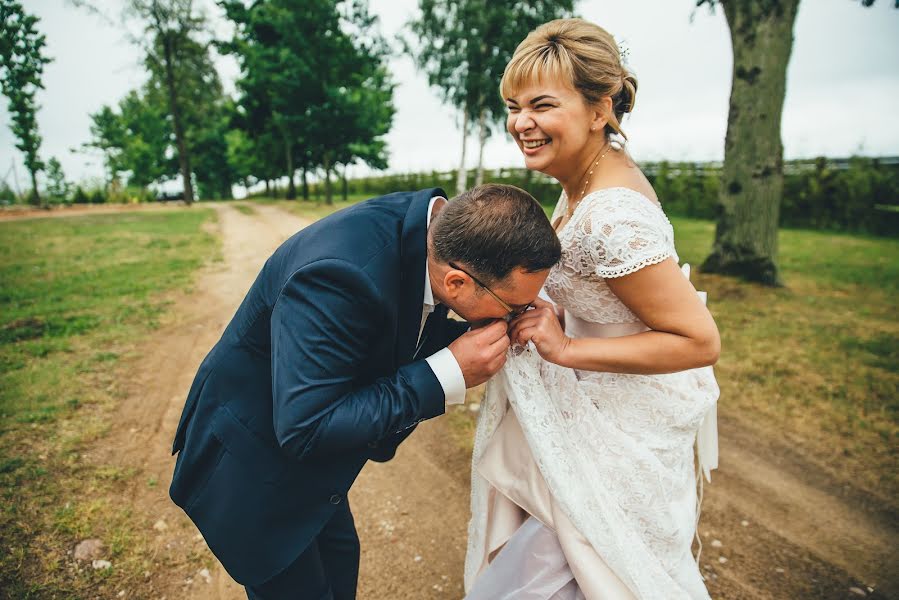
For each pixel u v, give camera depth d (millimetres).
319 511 1298
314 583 1415
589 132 1273
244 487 1251
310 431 1028
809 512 2588
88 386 3590
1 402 3307
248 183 52031
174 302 5816
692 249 9961
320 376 1034
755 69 6863
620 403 1365
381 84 29438
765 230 7160
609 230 1147
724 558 2270
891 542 2383
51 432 2975
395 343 1194
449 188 25938
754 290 6785
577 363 1235
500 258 1084
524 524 1444
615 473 1344
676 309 1162
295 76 23516
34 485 2498
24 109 22891
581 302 1352
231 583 2021
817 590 2105
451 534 2389
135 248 9703
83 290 6223
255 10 25484
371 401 1094
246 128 32219
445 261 1125
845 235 13055
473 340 1190
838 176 13828
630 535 1333
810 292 6781
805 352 4590
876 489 2762
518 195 1151
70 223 14367
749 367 4273
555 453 1309
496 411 1470
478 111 16422
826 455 3070
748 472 2920
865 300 6383
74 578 1986
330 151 25891
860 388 3873
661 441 1373
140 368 3963
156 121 42125
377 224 1155
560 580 1377
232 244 10516
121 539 2184
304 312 1042
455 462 2951
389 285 1113
